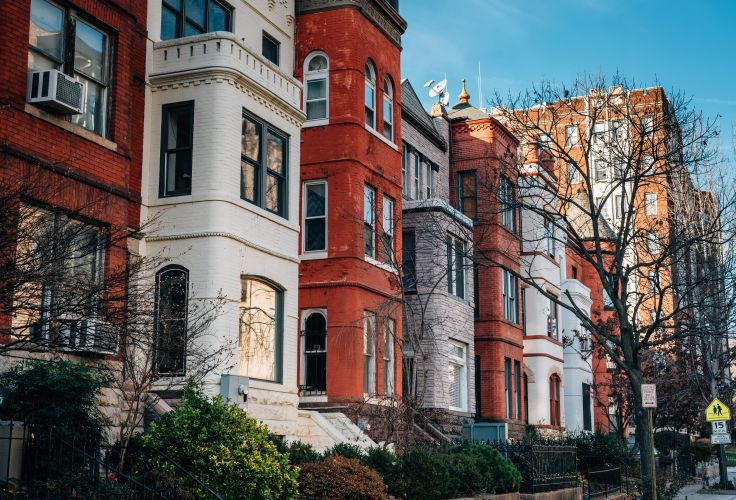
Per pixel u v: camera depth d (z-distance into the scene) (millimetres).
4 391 13445
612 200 54625
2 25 15422
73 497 12477
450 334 31609
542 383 40438
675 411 46594
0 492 12102
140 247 19875
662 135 38344
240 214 20562
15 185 12164
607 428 53406
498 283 36000
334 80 26984
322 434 22562
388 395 25500
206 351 17312
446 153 37094
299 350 26000
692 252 36094
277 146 22594
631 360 26844
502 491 22016
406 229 31609
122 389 15383
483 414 35125
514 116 30297
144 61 20625
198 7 23219
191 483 14383
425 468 19047
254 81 21172
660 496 29000
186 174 20359
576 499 25453
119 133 18016
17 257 10984
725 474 39844
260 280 21391
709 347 39844
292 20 27391
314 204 26781
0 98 15180
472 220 34781
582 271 53250
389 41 29516
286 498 15570
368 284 26562
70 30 17078
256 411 20344
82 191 16516
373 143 27750
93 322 13266
